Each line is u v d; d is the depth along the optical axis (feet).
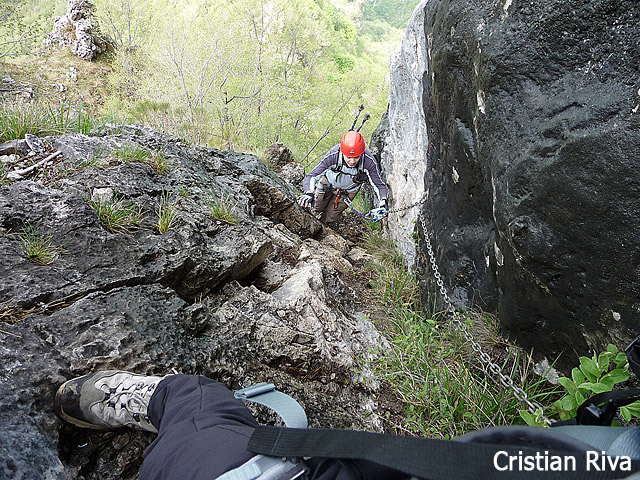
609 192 6.23
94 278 7.43
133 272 7.90
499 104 8.13
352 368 9.43
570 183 6.66
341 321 10.81
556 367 8.43
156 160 11.88
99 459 5.59
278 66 57.41
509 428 2.05
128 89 58.18
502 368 8.92
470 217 10.85
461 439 2.07
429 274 12.96
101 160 10.82
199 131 34.19
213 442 2.93
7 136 11.12
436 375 8.81
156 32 56.85
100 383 4.97
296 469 2.54
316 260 13.17
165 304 7.68
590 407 2.38
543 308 8.10
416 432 8.40
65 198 8.63
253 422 3.44
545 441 1.96
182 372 6.63
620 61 6.30
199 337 7.78
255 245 10.53
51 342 6.06
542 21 7.16
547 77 7.32
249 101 46.47
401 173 17.04
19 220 7.86
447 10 10.21
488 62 8.16
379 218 15.90
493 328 9.79
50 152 10.73
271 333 9.00
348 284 14.20
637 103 5.96
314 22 69.82
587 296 7.03
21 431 4.96
